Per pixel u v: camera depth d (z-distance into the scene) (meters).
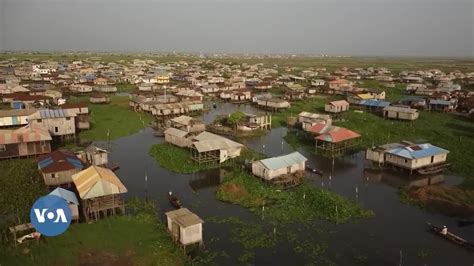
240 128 93.75
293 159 63.53
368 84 182.88
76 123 89.88
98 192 45.28
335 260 39.28
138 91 152.75
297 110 122.75
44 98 115.56
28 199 50.38
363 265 38.44
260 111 123.62
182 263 37.75
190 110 115.12
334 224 47.34
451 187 59.19
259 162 60.66
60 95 128.75
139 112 115.00
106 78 181.50
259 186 57.66
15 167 62.53
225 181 60.59
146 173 65.31
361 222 48.09
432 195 56.16
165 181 61.72
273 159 61.72
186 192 57.28
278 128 101.88
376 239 43.84
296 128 98.69
